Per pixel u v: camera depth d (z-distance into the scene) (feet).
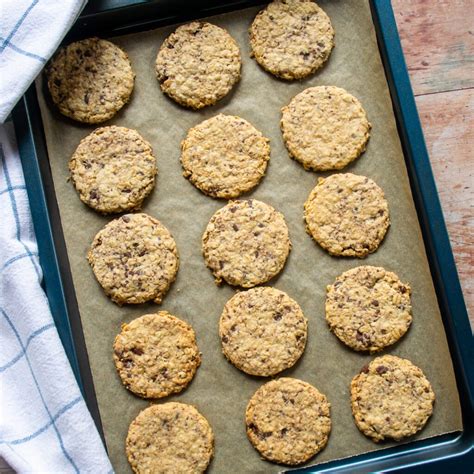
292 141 2.47
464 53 2.67
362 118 2.48
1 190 2.43
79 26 2.48
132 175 2.44
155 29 2.52
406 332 2.41
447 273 2.38
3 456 2.32
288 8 2.52
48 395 2.34
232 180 2.46
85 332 2.40
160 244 2.42
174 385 2.38
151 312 2.42
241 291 2.42
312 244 2.45
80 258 2.43
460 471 2.34
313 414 2.36
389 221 2.45
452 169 2.63
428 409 2.37
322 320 2.42
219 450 2.37
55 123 2.47
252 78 2.52
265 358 2.38
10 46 2.38
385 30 2.46
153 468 2.34
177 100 2.49
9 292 2.39
